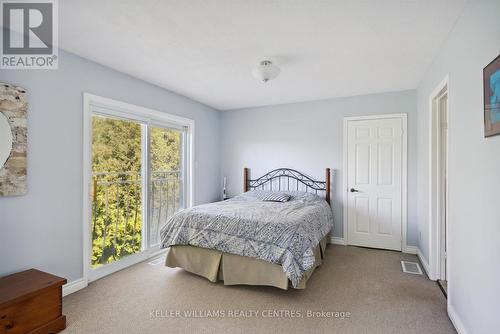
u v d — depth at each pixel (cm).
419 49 241
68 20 197
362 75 312
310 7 179
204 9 183
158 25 204
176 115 391
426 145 306
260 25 203
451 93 207
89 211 273
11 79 210
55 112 240
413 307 224
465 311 179
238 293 251
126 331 193
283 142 451
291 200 386
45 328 186
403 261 334
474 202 165
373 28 206
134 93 322
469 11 172
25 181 215
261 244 248
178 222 295
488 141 147
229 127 496
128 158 333
